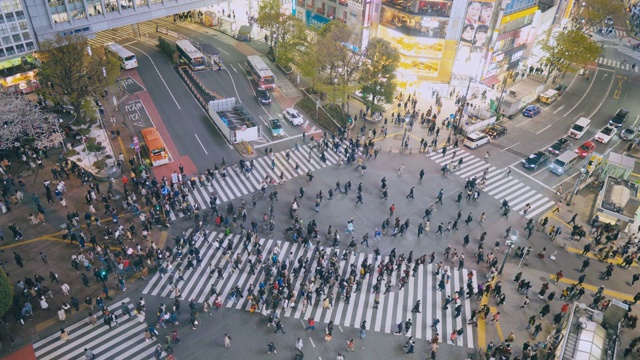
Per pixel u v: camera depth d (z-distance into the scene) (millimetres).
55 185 46688
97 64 53812
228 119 57875
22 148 50031
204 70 72125
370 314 35562
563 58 71062
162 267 37812
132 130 56844
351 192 48438
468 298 37000
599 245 43156
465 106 63656
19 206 43875
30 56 59281
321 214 45250
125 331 33312
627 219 42906
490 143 58281
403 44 67250
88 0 61062
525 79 72125
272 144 56000
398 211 46125
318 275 37125
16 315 32969
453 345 33500
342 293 36812
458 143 57812
